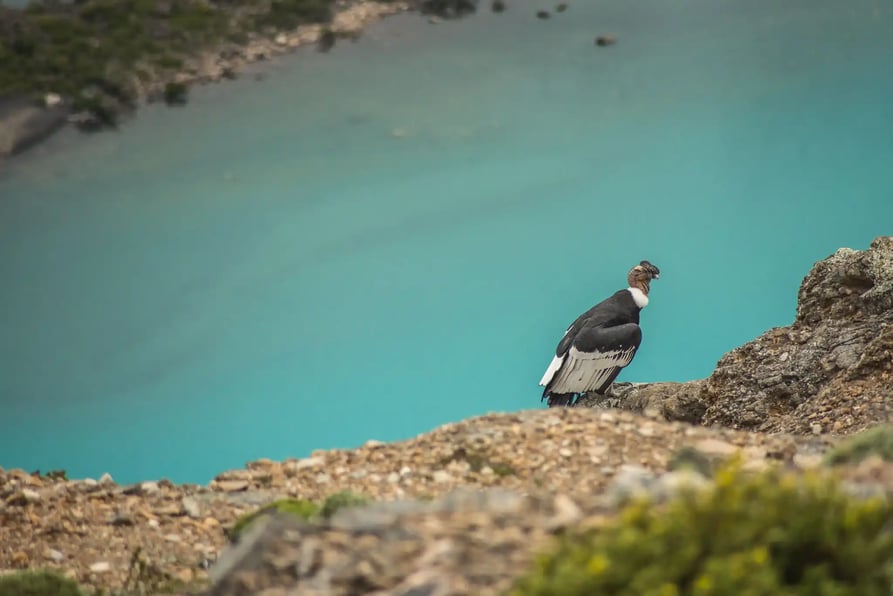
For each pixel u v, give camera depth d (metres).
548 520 7.63
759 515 6.54
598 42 77.62
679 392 18.62
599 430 12.76
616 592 6.11
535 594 6.25
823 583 6.17
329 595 7.28
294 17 75.31
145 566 11.27
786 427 15.70
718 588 5.95
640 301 22.17
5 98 67.00
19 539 12.33
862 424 14.80
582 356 21.38
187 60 71.31
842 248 18.39
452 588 6.75
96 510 12.92
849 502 6.80
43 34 69.88
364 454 13.32
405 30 77.56
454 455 12.70
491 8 79.31
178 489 13.43
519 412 13.60
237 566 7.89
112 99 68.38
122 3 71.62
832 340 17.27
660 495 7.73
